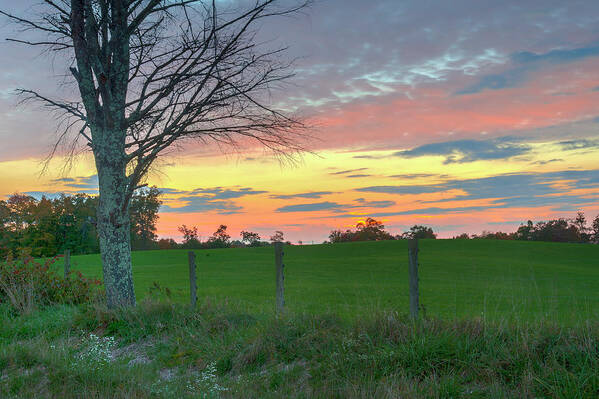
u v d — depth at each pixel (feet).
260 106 38.93
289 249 173.27
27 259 52.13
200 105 37.99
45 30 41.06
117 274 39.55
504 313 34.73
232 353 25.14
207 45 36.78
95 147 40.78
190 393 19.97
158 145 39.04
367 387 18.63
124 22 40.06
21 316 42.83
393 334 23.24
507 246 159.43
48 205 218.18
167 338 31.76
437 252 147.84
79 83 41.04
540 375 18.07
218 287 65.26
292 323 26.61
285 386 20.22
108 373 22.36
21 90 41.83
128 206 40.65
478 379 18.95
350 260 120.26
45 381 20.99
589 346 18.92
